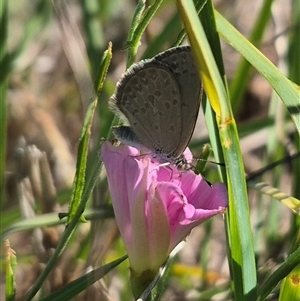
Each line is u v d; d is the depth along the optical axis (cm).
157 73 20
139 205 19
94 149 22
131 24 19
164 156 20
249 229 19
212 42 20
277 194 21
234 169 19
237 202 19
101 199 21
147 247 19
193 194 19
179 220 19
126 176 19
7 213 24
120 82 20
